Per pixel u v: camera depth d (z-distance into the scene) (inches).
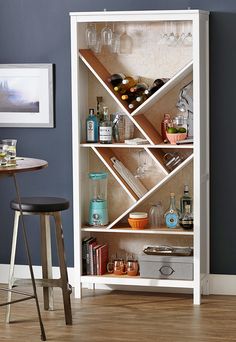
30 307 231.1
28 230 257.4
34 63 251.1
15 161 201.9
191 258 233.8
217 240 242.8
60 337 204.7
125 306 231.9
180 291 246.1
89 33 238.8
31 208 208.8
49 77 249.8
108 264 246.1
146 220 239.8
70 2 247.3
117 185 249.0
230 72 237.1
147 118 244.8
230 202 240.5
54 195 254.1
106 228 240.2
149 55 242.2
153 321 217.5
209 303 234.7
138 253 249.4
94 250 241.4
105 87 236.4
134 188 241.1
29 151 254.5
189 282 233.1
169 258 235.3
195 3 238.1
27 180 255.6
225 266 243.3
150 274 237.3
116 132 241.9
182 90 238.7
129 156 247.4
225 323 215.6
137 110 234.2
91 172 249.9
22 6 250.5
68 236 254.1
